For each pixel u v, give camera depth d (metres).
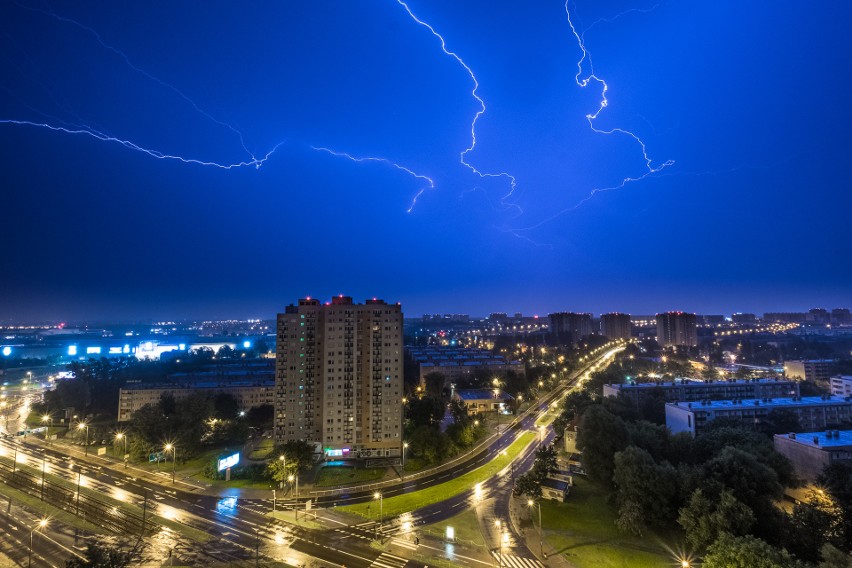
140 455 143.88
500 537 95.38
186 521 101.75
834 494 95.38
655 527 98.75
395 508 109.69
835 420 163.62
